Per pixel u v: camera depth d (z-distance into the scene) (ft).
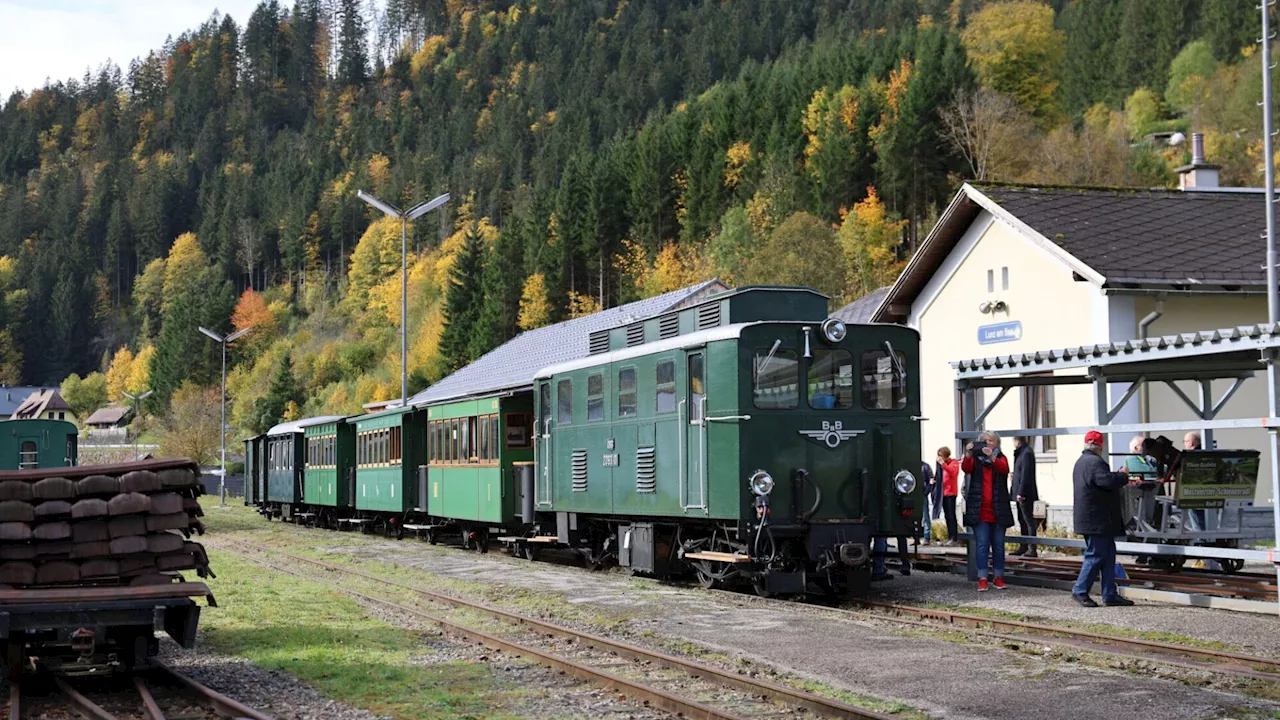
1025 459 58.49
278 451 141.38
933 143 266.36
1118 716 26.50
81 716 29.35
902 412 50.60
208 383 454.81
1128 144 267.80
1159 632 38.09
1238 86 260.83
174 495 33.27
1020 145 256.52
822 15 511.40
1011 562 58.08
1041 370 51.42
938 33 310.86
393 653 38.01
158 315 597.11
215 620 45.57
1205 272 69.56
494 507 76.43
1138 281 68.49
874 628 40.32
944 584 53.11
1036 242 75.97
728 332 49.24
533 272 324.19
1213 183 91.56
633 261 313.94
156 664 33.86
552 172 483.10
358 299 503.61
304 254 571.28
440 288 431.02
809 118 309.63
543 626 41.86
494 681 32.78
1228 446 70.85
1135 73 314.35
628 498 57.88
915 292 89.86
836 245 214.07
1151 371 54.03
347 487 114.73
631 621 43.60
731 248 266.16
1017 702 28.07
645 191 330.54
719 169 315.58
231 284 489.67
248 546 94.32
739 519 47.96
